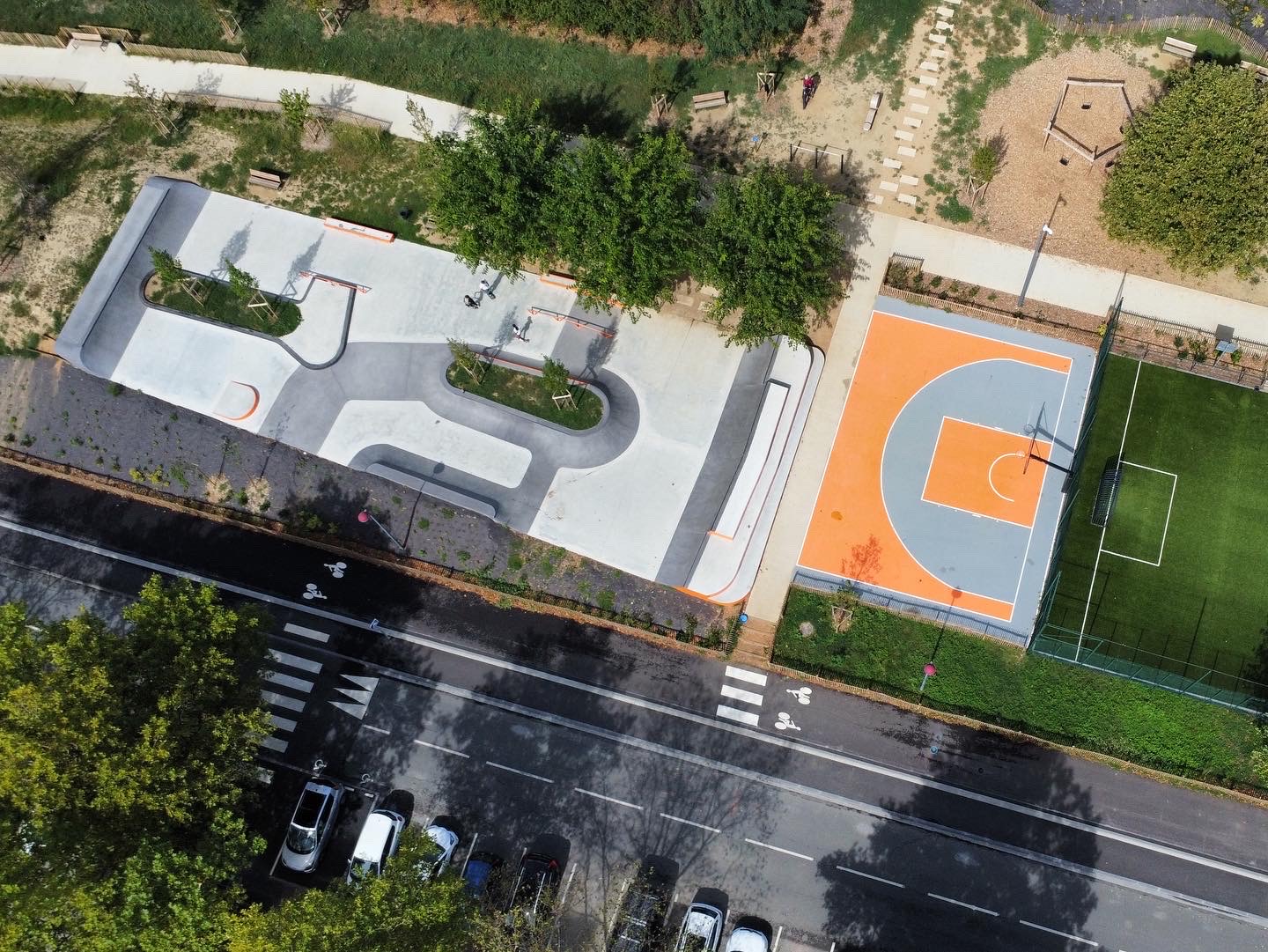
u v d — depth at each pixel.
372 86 50.28
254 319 46.72
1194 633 42.03
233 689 35.59
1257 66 48.88
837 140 48.94
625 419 45.00
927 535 43.88
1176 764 40.56
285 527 44.59
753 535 43.78
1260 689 41.16
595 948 39.28
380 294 47.41
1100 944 38.91
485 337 46.59
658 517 43.94
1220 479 43.91
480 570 43.91
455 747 41.84
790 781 41.03
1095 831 40.12
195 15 51.34
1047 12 50.28
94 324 46.28
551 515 44.19
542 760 41.56
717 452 44.53
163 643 34.03
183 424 45.75
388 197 48.59
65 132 49.69
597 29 49.19
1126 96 49.31
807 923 39.47
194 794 32.97
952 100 49.47
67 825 30.62
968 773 40.91
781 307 40.12
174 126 49.62
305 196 48.75
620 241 39.91
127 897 29.33
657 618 43.06
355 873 34.09
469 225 41.81
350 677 42.81
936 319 46.53
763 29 48.44
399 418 45.56
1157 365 45.62
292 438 45.50
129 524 45.03
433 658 43.06
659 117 49.31
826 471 44.72
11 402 46.34
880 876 39.88
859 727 41.56
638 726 41.91
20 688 30.39
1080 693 41.44
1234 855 39.78
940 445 45.00
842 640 42.44
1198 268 44.69
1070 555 43.19
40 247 47.72
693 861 40.19
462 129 49.38
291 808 41.16
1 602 44.00
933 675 41.81
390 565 44.25
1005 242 47.41
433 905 31.42
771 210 39.72
